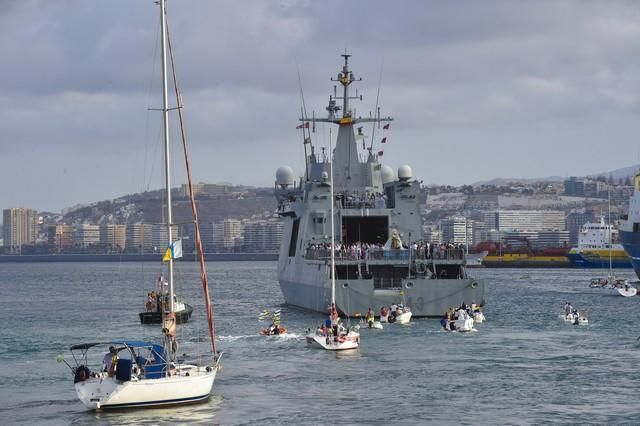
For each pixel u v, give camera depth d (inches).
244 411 4065.0
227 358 5462.6
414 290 7012.8
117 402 4035.4
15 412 4082.2
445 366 5142.7
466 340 6166.3
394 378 4790.8
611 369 5054.1
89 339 6633.9
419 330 6560.0
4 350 5994.1
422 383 4662.9
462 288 7047.2
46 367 5241.1
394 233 7583.7
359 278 7086.6
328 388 4542.3
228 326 7431.1
